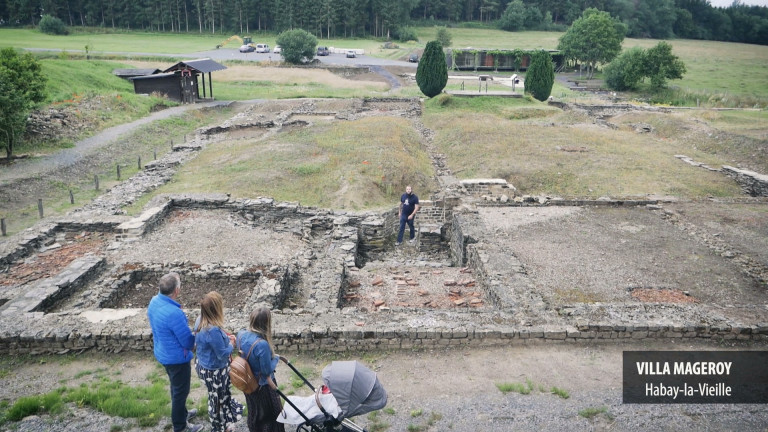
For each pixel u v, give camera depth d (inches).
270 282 487.5
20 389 330.3
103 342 379.9
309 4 4690.0
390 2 4783.5
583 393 318.0
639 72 2539.4
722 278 516.4
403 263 649.6
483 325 393.7
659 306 426.9
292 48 2925.7
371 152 1054.4
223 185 902.4
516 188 962.7
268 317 231.3
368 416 289.1
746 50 4658.0
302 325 389.7
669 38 5684.1
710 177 982.4
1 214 800.9
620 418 287.4
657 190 911.7
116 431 271.7
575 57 3238.2
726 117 1473.9
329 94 2091.5
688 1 6136.8
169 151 1268.5
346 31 4896.7
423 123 1545.3
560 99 1991.9
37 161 1058.1
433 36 5078.7
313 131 1316.4
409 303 482.9
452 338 384.5
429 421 284.8
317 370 355.6
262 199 779.4
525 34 5285.4
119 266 526.9
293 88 2247.8
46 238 649.6
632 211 733.9
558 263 547.2
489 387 327.0
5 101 1017.5
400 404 305.1
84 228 677.3
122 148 1236.5
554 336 387.2
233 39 4128.9
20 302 435.8
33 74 1406.3
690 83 2896.2
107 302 464.8
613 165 1040.8
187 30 4840.1
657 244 607.2
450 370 351.3
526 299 442.6
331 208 823.1
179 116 1601.9
